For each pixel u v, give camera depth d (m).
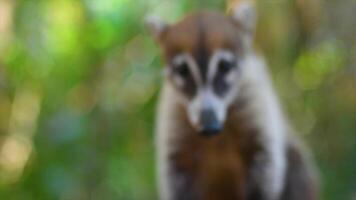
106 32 14.59
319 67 15.23
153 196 14.16
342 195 13.97
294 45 14.95
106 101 14.54
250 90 9.32
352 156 14.39
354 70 14.62
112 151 14.03
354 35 14.31
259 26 14.65
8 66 13.91
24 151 14.25
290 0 14.62
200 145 9.38
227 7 13.77
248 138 9.37
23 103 14.45
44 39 13.70
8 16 13.49
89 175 13.52
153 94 14.43
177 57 8.85
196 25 8.95
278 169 9.46
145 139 14.48
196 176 9.52
